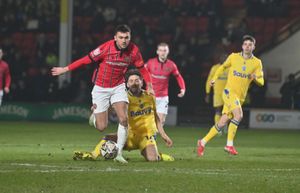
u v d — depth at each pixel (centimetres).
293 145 2880
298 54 4956
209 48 4906
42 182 1395
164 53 2633
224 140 3111
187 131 3741
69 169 1622
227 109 2233
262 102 4525
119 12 5125
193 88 4669
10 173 1528
